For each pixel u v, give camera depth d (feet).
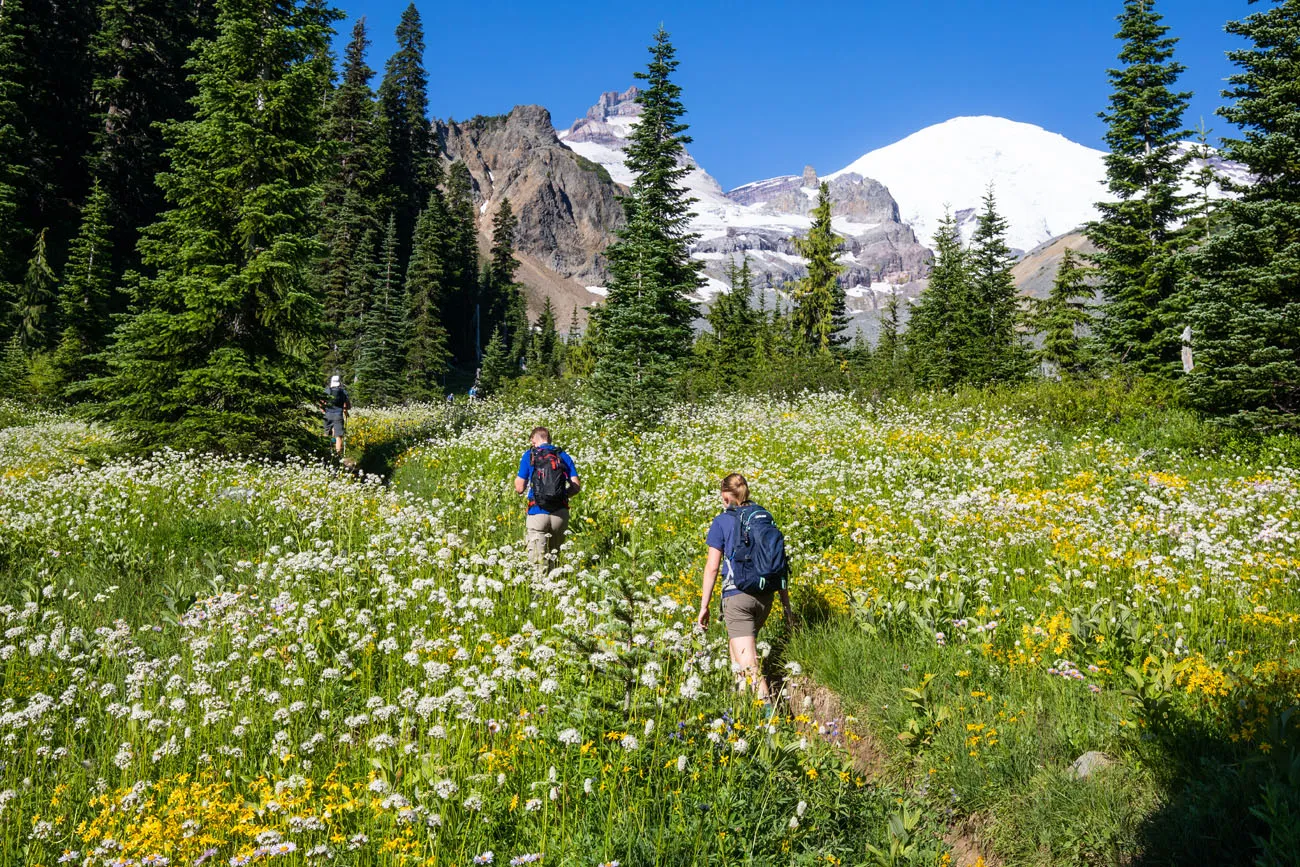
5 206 132.26
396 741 13.39
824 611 22.82
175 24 183.42
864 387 85.51
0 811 11.82
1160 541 28.78
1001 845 13.66
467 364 296.92
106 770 13.62
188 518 30.48
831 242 168.66
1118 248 80.69
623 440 55.47
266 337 51.65
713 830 11.71
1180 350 75.72
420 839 11.10
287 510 31.14
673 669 16.08
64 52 171.01
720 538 18.06
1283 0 50.72
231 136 50.42
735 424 63.10
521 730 13.71
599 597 22.65
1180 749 14.28
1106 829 12.87
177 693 15.29
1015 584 24.23
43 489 34.99
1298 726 13.48
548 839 11.39
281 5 52.80
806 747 14.58
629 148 91.20
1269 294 49.75
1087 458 46.80
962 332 126.52
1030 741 15.47
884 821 13.16
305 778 12.71
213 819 11.42
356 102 231.71
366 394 160.35
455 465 49.49
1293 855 10.32
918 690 17.29
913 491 36.99
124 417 47.65
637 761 12.88
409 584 22.43
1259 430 49.26
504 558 23.85
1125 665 17.51
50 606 21.25
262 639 17.33
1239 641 19.21
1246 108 51.55
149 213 166.50
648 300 76.38
